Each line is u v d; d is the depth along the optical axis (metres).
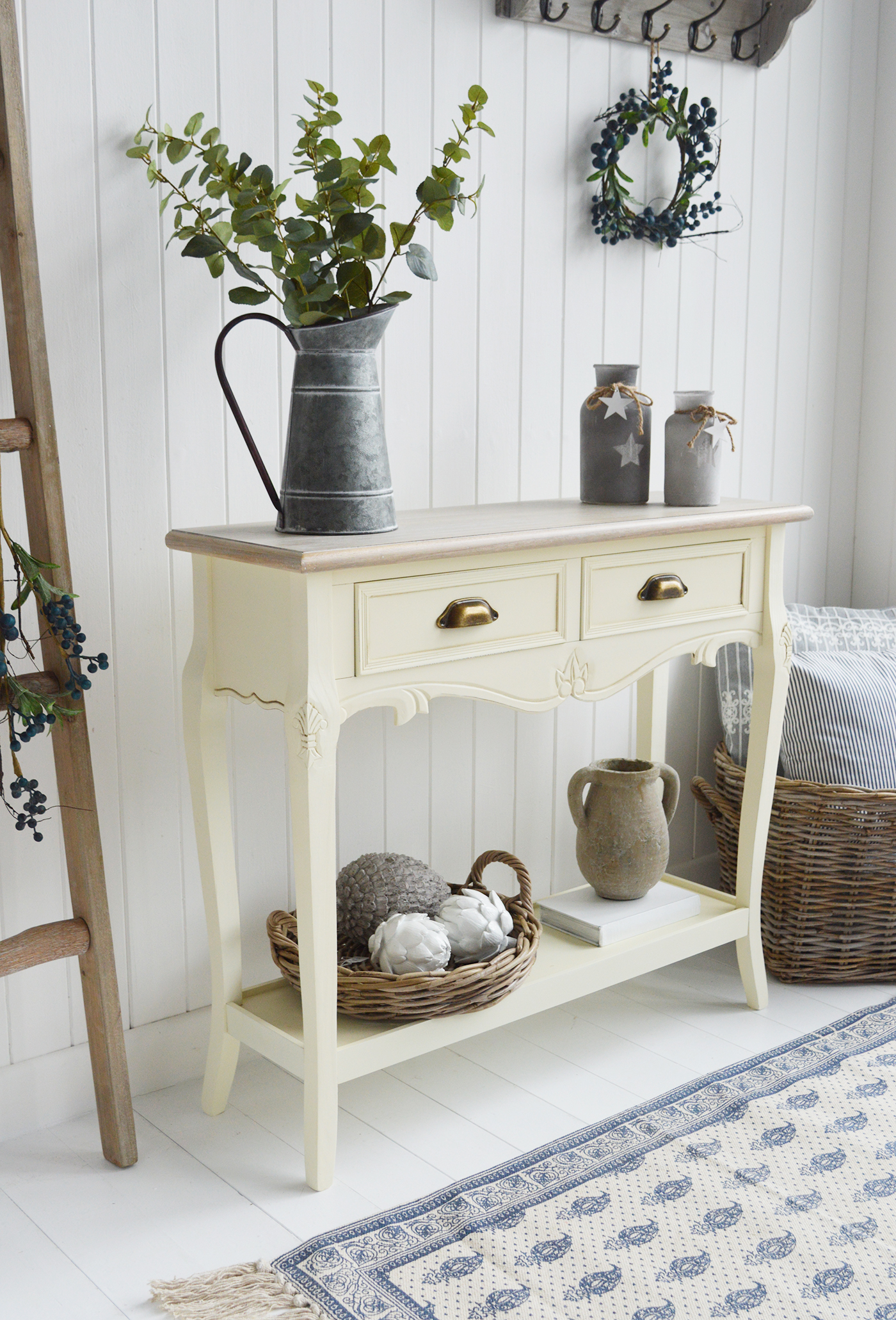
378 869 1.99
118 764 1.93
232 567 1.71
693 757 2.79
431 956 1.81
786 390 2.86
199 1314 1.45
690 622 2.04
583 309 2.41
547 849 2.54
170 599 1.95
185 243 1.88
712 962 2.54
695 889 2.38
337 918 1.97
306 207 1.68
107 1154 1.80
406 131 2.10
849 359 3.00
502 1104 1.97
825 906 2.36
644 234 2.44
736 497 2.80
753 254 2.71
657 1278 1.52
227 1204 1.70
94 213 1.78
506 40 2.20
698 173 2.47
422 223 2.14
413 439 2.20
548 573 1.83
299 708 1.59
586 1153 1.80
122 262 1.82
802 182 2.78
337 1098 1.81
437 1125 1.91
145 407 1.88
